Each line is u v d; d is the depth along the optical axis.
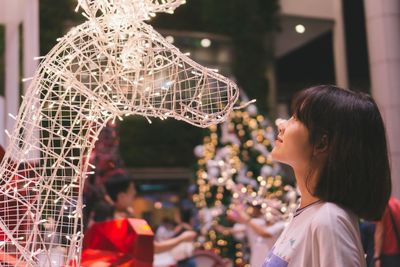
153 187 8.95
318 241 1.35
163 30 8.52
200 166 5.90
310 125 1.48
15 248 1.65
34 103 1.46
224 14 8.77
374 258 3.95
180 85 1.45
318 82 8.67
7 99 2.58
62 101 1.44
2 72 2.61
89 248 2.13
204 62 8.82
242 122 5.64
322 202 1.45
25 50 2.59
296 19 8.60
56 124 1.55
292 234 1.45
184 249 4.05
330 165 1.44
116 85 1.42
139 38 1.40
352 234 1.36
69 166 1.50
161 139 8.95
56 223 1.44
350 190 1.43
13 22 2.63
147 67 1.42
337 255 1.31
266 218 4.01
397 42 6.72
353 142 1.43
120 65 1.42
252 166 5.42
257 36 8.80
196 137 9.09
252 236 4.45
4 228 1.47
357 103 1.47
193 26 8.67
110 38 1.42
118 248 2.01
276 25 8.73
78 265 1.42
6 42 2.63
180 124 9.05
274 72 8.93
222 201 5.54
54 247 1.56
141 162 8.80
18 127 1.46
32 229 1.48
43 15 3.85
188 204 6.62
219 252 5.36
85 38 1.54
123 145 8.71
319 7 8.35
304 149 1.49
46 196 1.43
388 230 3.95
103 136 3.21
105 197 3.16
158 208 8.90
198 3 8.70
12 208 1.63
